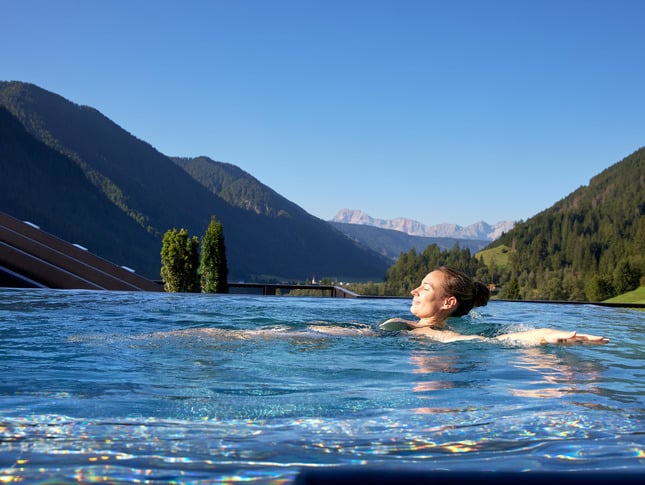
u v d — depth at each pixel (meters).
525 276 143.00
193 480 0.78
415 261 157.00
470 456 0.93
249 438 1.03
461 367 2.04
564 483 0.79
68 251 9.23
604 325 4.31
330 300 7.05
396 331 3.01
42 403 1.34
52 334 2.75
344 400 1.43
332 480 0.79
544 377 1.85
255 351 2.32
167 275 10.81
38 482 0.76
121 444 0.97
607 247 141.88
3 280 7.86
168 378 1.73
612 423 1.19
